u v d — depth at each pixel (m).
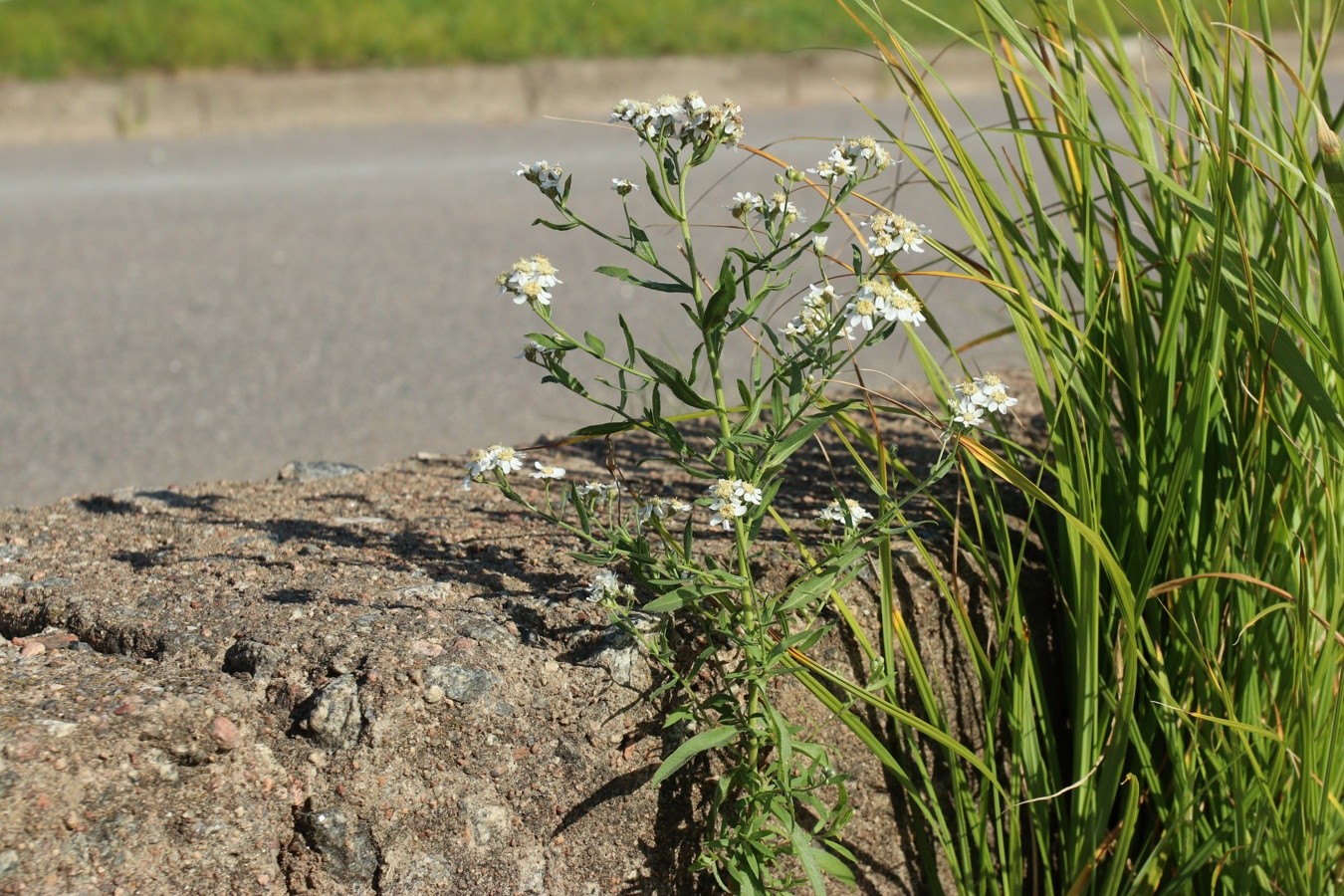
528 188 3.06
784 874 1.25
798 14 4.46
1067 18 1.29
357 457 1.67
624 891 1.23
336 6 4.13
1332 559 1.20
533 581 1.28
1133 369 1.25
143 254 2.56
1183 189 1.20
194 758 1.16
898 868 1.30
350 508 1.40
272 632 1.22
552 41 4.14
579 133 3.70
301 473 1.47
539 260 1.18
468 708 1.20
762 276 2.12
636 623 1.23
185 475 1.64
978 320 2.16
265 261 2.53
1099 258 1.30
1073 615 1.28
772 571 1.28
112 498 1.41
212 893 1.16
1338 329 1.20
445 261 2.54
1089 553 1.23
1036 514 1.33
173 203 2.92
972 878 1.26
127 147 3.44
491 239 2.68
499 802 1.20
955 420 1.21
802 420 1.27
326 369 1.98
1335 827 1.22
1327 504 1.20
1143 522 1.25
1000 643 1.24
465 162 3.33
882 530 1.21
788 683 1.26
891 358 1.94
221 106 3.68
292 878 1.17
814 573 1.21
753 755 1.21
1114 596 1.24
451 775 1.20
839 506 1.22
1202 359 1.19
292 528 1.36
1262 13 1.22
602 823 1.22
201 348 2.06
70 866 1.13
